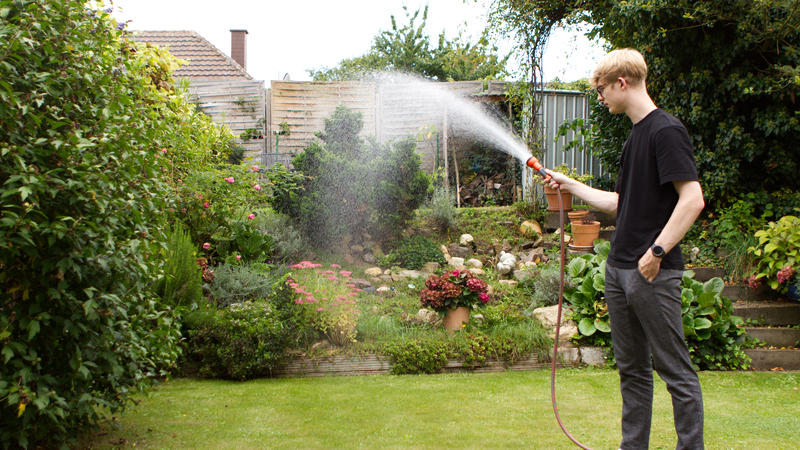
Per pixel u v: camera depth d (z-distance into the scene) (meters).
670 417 3.04
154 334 2.77
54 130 2.16
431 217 6.89
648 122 2.18
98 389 2.53
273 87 10.43
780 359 4.38
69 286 2.20
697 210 2.01
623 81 2.23
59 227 1.98
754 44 5.64
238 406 3.26
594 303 4.47
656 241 2.06
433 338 4.38
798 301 5.12
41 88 2.16
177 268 4.22
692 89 6.07
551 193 6.96
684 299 4.40
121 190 2.31
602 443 2.64
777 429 2.85
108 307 2.27
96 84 2.43
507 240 6.70
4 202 1.98
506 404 3.29
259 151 10.54
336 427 2.88
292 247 5.73
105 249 2.24
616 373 4.05
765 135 5.71
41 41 2.19
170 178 5.00
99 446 2.61
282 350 4.09
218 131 6.80
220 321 4.11
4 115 1.96
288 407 3.24
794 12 5.20
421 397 3.44
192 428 2.87
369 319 4.69
